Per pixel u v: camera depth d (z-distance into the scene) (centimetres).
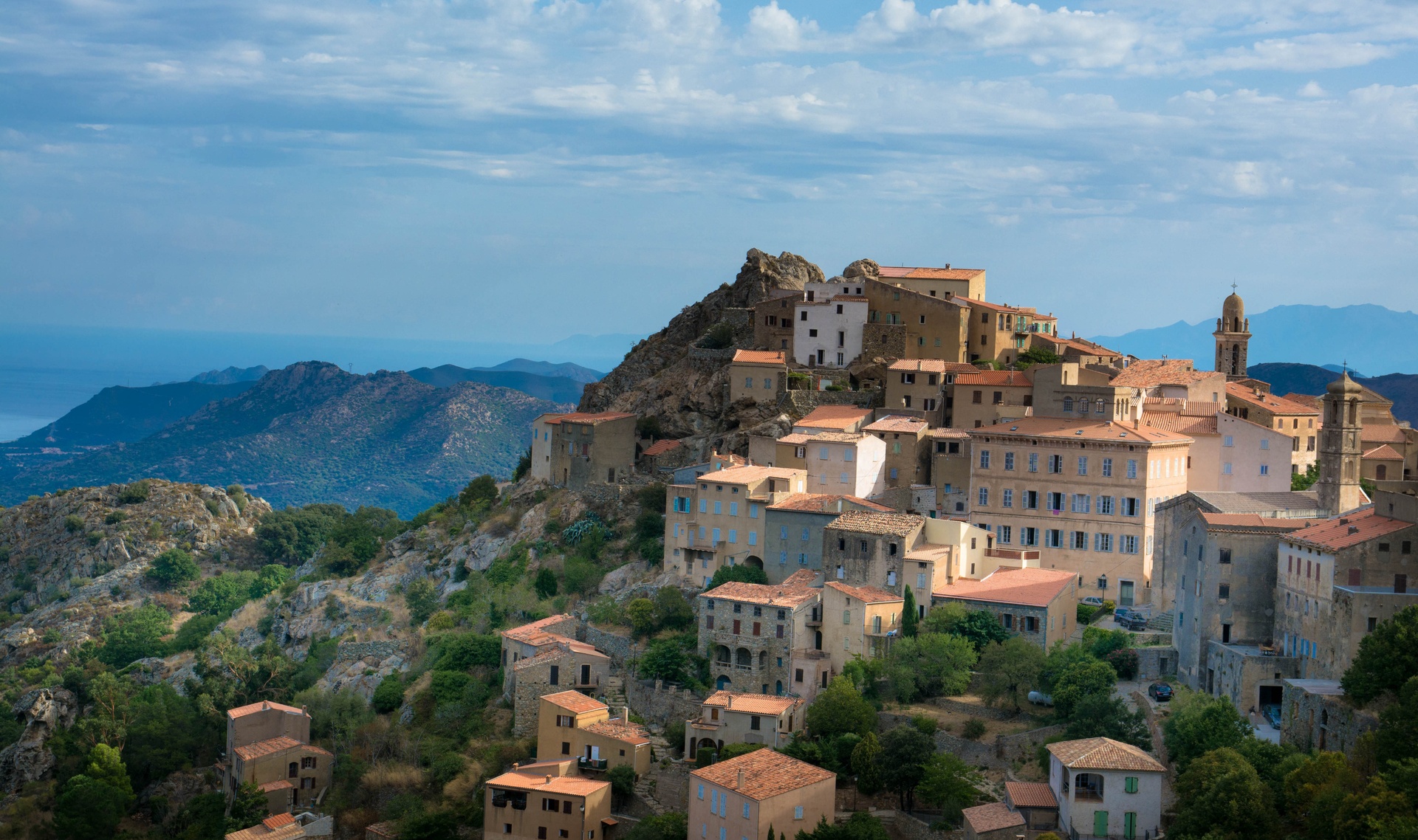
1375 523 13738
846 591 16962
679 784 15850
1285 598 14475
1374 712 12156
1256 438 19300
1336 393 15862
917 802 14650
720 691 16938
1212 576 14888
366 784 18162
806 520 18688
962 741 14950
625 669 18350
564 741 16762
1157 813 12850
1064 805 13075
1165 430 19725
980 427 19100
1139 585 17800
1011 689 15575
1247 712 13988
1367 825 10638
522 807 15775
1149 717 14450
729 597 17525
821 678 16850
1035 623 16375
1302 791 11719
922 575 17175
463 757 17562
